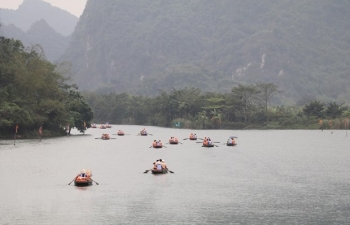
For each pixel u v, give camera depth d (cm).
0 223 8156
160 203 9638
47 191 10838
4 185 11531
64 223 8181
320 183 12106
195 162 16725
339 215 8731
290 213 8862
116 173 13738
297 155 19738
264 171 14362
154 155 19262
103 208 9206
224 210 9069
